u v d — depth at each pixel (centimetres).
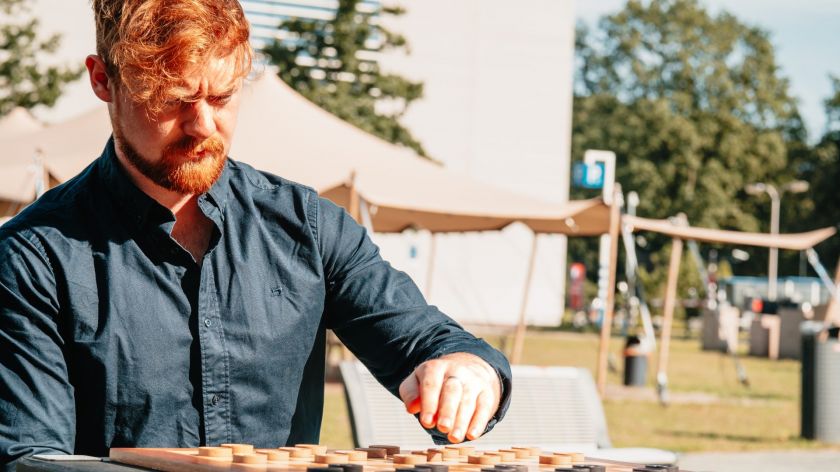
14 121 1230
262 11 2383
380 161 1042
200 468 102
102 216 146
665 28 5169
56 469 111
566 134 3431
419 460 113
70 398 140
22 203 1017
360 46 2070
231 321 150
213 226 151
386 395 357
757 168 4988
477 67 3353
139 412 144
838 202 5034
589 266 5422
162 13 133
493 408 128
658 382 1230
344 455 112
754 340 2198
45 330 140
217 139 139
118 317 143
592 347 2250
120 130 140
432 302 3189
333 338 1372
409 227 1439
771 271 3791
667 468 114
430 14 3312
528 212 1098
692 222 4800
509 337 2489
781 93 5222
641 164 4794
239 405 150
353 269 161
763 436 958
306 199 160
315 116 1038
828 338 970
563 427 379
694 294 3534
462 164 3356
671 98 5003
